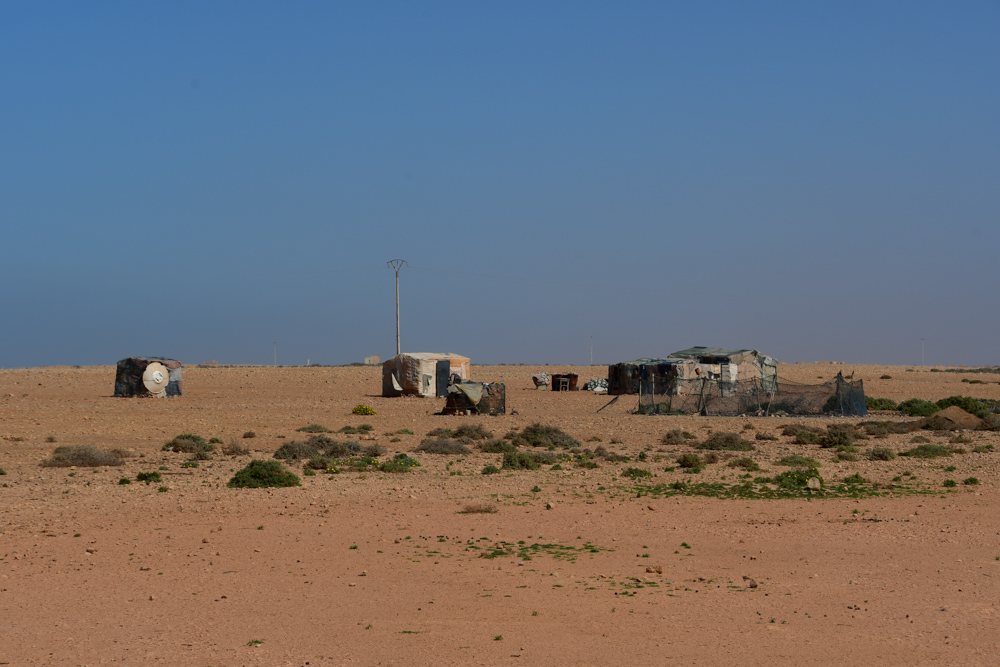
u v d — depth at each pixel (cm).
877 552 1536
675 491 2233
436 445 3130
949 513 1928
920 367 14838
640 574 1370
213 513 1847
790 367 14062
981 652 990
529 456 2772
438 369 6756
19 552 1466
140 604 1173
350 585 1284
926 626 1095
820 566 1431
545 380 7950
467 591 1255
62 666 922
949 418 4216
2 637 1020
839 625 1097
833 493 2209
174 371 6494
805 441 3512
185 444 3111
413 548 1539
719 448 3284
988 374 11825
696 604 1194
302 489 2188
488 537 1638
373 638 1030
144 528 1681
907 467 2725
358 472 2548
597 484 2345
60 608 1147
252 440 3544
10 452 2980
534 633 1054
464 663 942
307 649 988
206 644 1002
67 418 4397
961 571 1398
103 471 2520
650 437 3728
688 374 6388
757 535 1681
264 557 1460
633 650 991
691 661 955
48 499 1988
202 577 1323
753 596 1240
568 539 1633
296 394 6950
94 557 1444
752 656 973
